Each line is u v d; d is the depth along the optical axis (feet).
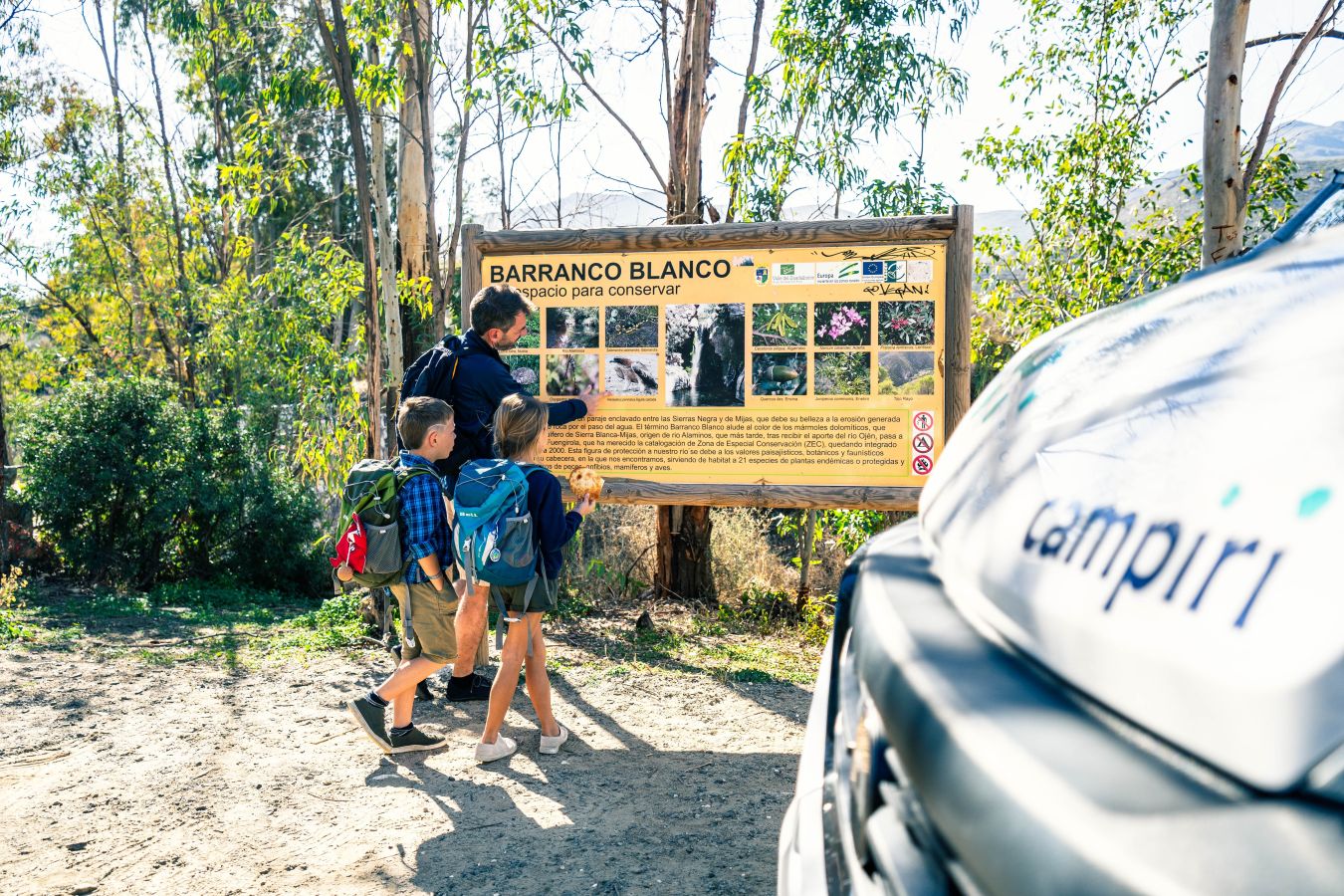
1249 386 4.19
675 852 12.39
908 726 3.87
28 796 14.25
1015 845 2.98
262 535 38.47
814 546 33.04
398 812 13.66
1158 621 3.26
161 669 21.72
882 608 4.77
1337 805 2.50
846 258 18.57
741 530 36.81
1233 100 17.53
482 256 19.86
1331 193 11.13
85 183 66.90
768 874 11.80
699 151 33.09
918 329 18.39
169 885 11.57
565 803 13.96
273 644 24.16
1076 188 31.01
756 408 19.02
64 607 30.89
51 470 35.47
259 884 11.59
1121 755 3.04
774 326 18.88
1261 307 4.89
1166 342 5.25
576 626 27.12
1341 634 2.67
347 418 30.60
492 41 34.24
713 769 15.39
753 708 18.74
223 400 49.65
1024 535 4.44
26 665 22.08
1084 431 4.88
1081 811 2.83
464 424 17.60
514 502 14.78
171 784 14.74
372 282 23.88
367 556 14.83
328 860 12.21
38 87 66.39
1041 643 3.75
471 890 11.44
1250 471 3.59
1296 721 2.62
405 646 15.83
